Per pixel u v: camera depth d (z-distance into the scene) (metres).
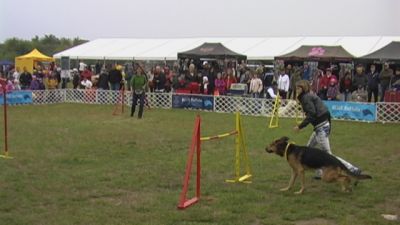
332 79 22.44
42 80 29.75
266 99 22.16
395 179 9.30
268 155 11.57
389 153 12.20
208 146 12.86
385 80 21.34
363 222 6.50
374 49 27.75
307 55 25.39
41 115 20.64
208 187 8.41
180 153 11.80
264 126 17.56
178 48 34.81
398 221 6.55
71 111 22.66
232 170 9.91
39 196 7.62
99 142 13.23
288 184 8.76
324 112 8.86
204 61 28.23
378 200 7.66
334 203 7.44
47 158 10.84
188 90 25.39
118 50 36.47
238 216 6.68
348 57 24.48
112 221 6.39
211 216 6.63
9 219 6.42
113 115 20.91
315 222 6.54
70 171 9.54
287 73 24.23
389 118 19.59
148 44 37.19
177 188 8.38
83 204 7.24
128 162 10.58
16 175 9.06
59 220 6.41
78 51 37.31
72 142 13.16
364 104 19.94
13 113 21.36
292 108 21.33
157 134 15.02
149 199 7.55
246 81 25.92
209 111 23.36
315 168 8.07
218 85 24.91
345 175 8.02
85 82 29.31
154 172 9.55
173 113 22.11
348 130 16.69
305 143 13.67
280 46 31.25
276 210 7.05
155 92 25.95
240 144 10.36
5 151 11.23
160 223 6.33
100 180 8.79
